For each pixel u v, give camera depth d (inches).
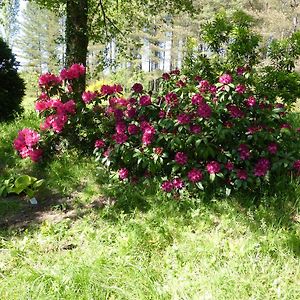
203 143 147.9
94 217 143.7
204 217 134.5
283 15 869.8
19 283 103.5
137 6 273.0
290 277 105.7
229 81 151.4
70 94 195.3
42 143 188.5
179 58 1248.8
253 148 153.3
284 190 145.1
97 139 191.8
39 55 1483.8
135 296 98.7
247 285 101.0
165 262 113.7
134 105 175.3
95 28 250.2
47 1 219.8
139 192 154.1
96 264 109.0
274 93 190.1
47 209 153.3
